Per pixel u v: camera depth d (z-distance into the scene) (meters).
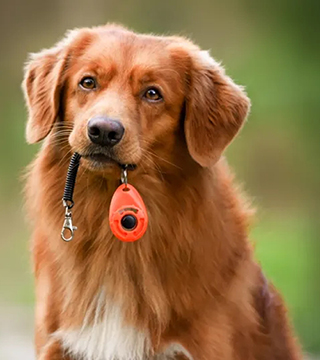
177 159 9.44
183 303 9.23
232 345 9.35
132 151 8.77
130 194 8.90
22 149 31.58
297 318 19.45
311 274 21.47
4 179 30.45
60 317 9.49
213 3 31.83
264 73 23.56
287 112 23.19
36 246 9.77
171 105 9.34
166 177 9.38
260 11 26.19
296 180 27.12
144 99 9.21
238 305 9.49
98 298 9.36
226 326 9.31
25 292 22.61
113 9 34.09
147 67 9.19
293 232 25.97
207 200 9.44
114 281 9.31
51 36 36.22
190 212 9.37
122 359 9.33
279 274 22.30
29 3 36.38
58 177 9.42
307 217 23.92
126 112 8.85
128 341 9.30
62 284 9.47
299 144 23.62
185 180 9.42
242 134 26.05
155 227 9.34
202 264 9.28
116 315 9.32
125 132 8.69
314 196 23.31
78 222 9.41
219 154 9.49
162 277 9.33
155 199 9.33
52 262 9.55
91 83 9.22
